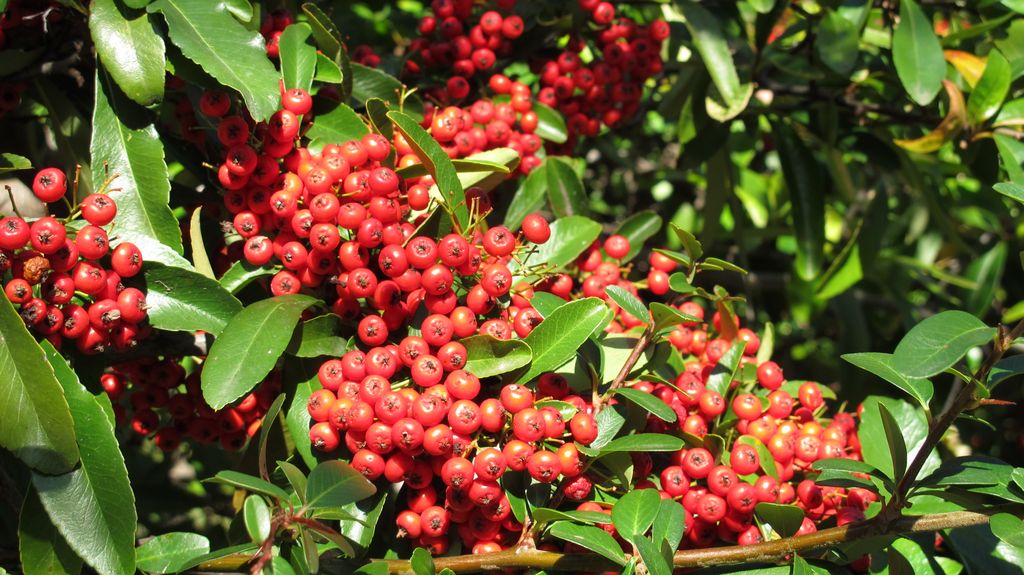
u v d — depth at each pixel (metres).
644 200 0.95
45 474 0.51
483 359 0.53
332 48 0.58
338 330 0.55
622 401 0.55
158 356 0.58
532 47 0.66
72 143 0.60
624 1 0.68
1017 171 0.66
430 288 0.53
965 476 0.51
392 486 0.54
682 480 0.54
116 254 0.53
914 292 1.06
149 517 0.71
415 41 0.64
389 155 0.56
